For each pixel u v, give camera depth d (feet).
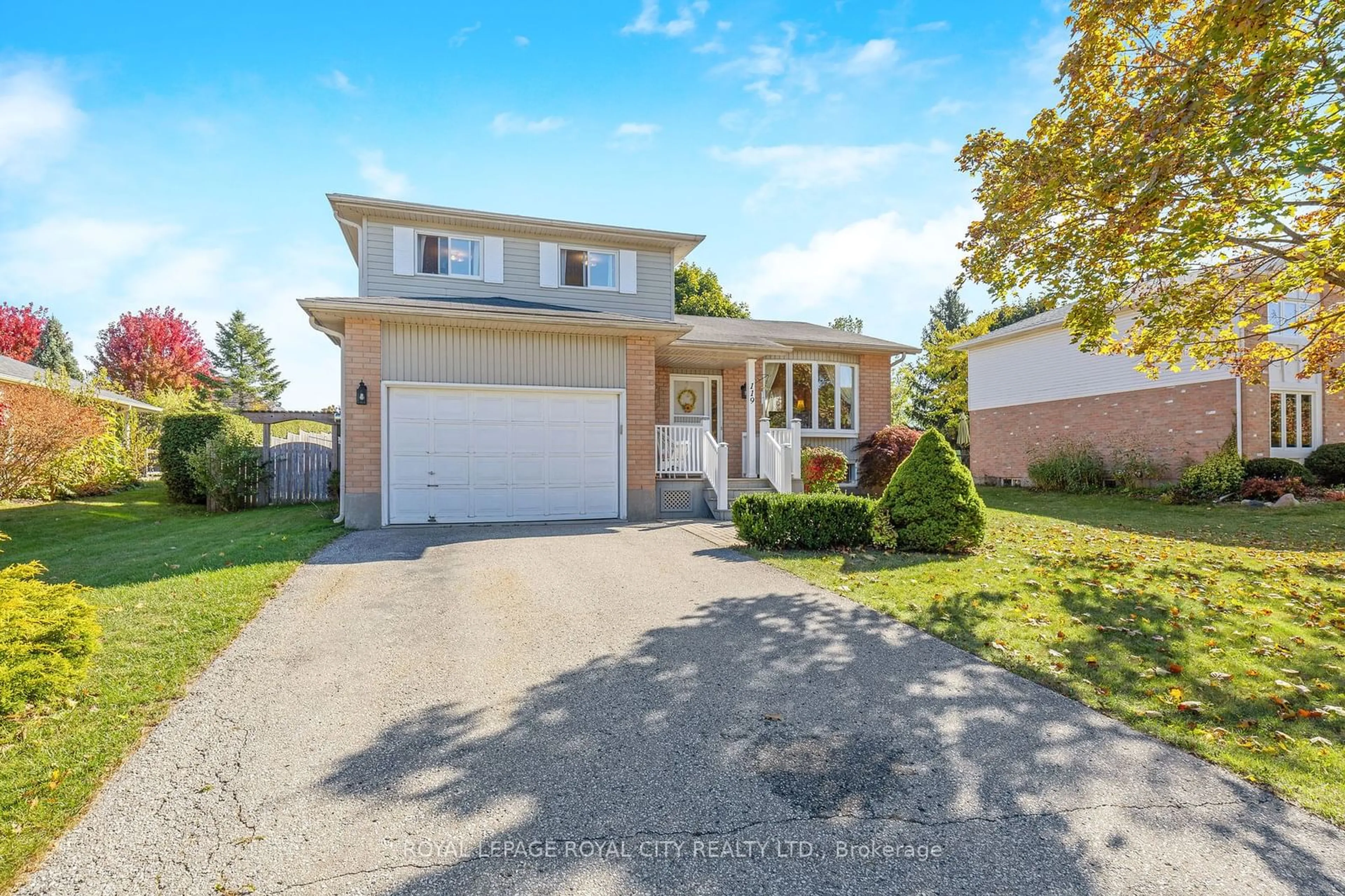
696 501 40.60
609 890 7.37
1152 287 29.37
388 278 39.60
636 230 43.57
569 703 12.46
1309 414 54.39
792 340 50.11
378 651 15.12
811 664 14.51
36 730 10.90
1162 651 15.11
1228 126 18.11
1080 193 21.75
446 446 34.60
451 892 7.32
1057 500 53.93
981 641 15.79
